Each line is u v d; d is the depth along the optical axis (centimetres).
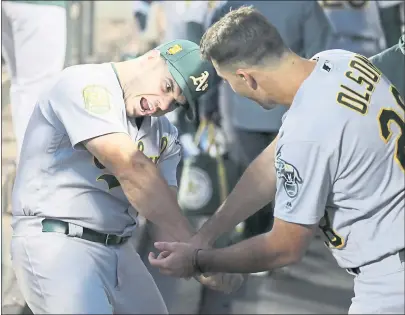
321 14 1600
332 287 1583
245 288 1578
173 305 1501
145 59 1003
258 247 927
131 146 961
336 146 870
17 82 1559
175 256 970
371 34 1656
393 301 912
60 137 989
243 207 1076
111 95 977
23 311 1336
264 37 903
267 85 918
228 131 1719
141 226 1370
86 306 977
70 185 1002
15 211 1026
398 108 906
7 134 1602
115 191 1021
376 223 910
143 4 2281
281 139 895
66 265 993
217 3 1648
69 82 979
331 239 947
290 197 899
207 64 983
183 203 1700
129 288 1069
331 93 886
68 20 1672
